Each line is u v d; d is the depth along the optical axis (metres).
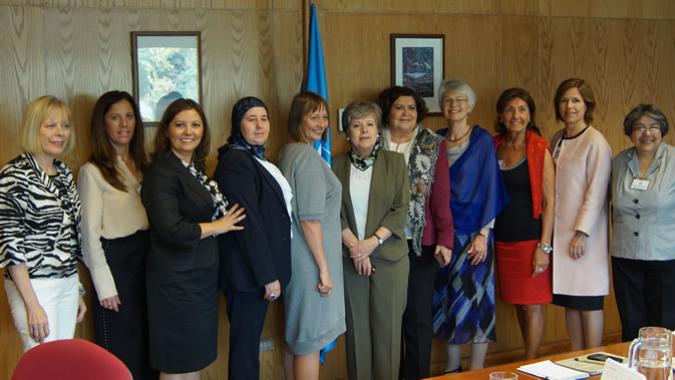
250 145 3.17
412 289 3.79
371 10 4.02
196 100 3.68
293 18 3.86
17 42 3.38
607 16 4.62
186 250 2.95
